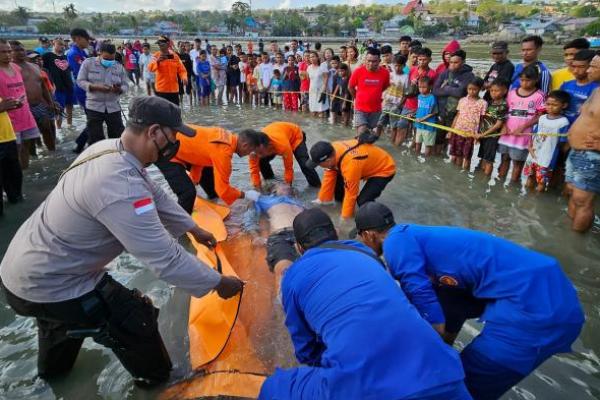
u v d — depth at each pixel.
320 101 10.41
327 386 1.66
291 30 116.81
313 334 2.09
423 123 7.07
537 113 5.47
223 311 2.99
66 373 2.69
